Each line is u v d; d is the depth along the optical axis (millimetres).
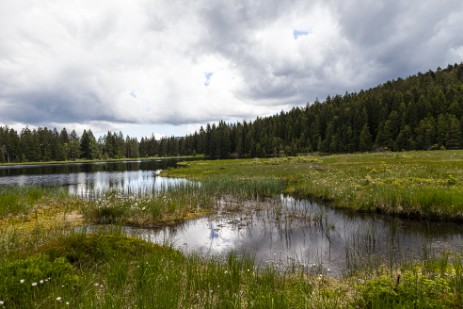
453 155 42125
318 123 110938
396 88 147500
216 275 6762
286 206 17734
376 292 5000
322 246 10719
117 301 4863
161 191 21016
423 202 14305
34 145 116062
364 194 17125
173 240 11688
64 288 5242
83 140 134375
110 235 8578
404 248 10164
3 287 5043
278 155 111000
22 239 10039
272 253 10094
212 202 18578
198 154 155625
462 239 11039
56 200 18688
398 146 85688
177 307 5031
